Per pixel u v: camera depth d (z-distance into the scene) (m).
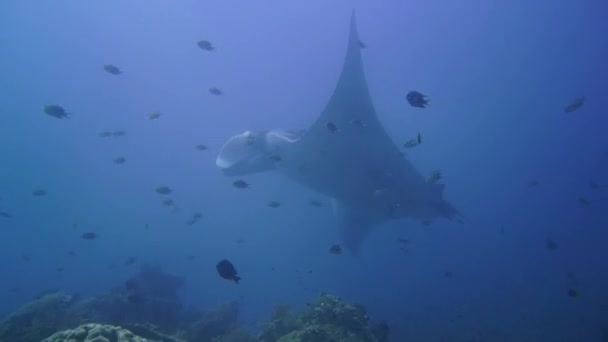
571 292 7.93
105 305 9.88
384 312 16.56
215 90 11.31
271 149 11.35
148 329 6.12
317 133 10.01
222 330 9.61
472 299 18.27
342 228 13.01
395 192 11.14
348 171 10.84
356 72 9.16
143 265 13.11
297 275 23.31
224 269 4.92
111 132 13.12
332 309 6.48
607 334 11.59
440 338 12.54
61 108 8.37
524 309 15.70
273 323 7.79
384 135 9.98
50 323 8.62
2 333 8.23
